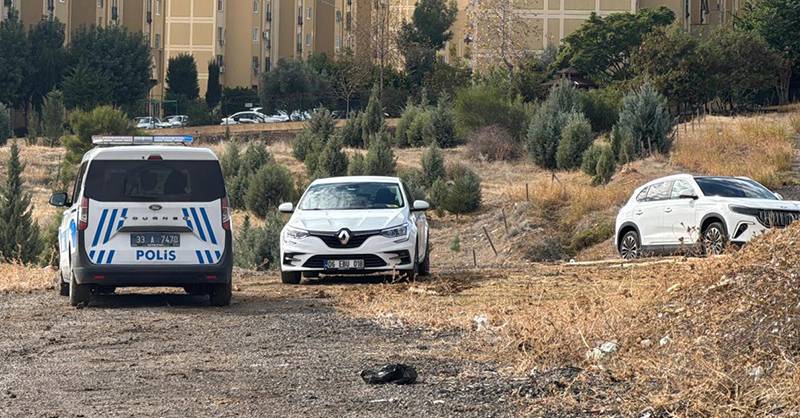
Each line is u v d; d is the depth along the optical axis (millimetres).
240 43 198750
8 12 162000
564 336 17938
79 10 177625
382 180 33250
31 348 18906
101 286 28156
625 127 75375
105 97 158750
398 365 15578
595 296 23000
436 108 103250
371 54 176625
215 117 169125
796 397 13039
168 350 18625
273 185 73000
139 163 24953
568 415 13242
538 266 35906
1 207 55719
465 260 57062
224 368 16797
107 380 15820
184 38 193375
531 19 172000
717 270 19734
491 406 13789
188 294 28641
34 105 162250
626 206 40875
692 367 14711
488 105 95312
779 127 72562
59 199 28516
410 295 26125
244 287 30469
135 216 24766
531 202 62656
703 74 114688
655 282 24688
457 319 21656
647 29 152875
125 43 165125
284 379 15820
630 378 15125
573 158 78938
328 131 98812
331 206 32156
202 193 25031
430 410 13617
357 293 27594
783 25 130875
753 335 15836
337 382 15555
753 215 35375
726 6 180375
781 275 17234
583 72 149625
